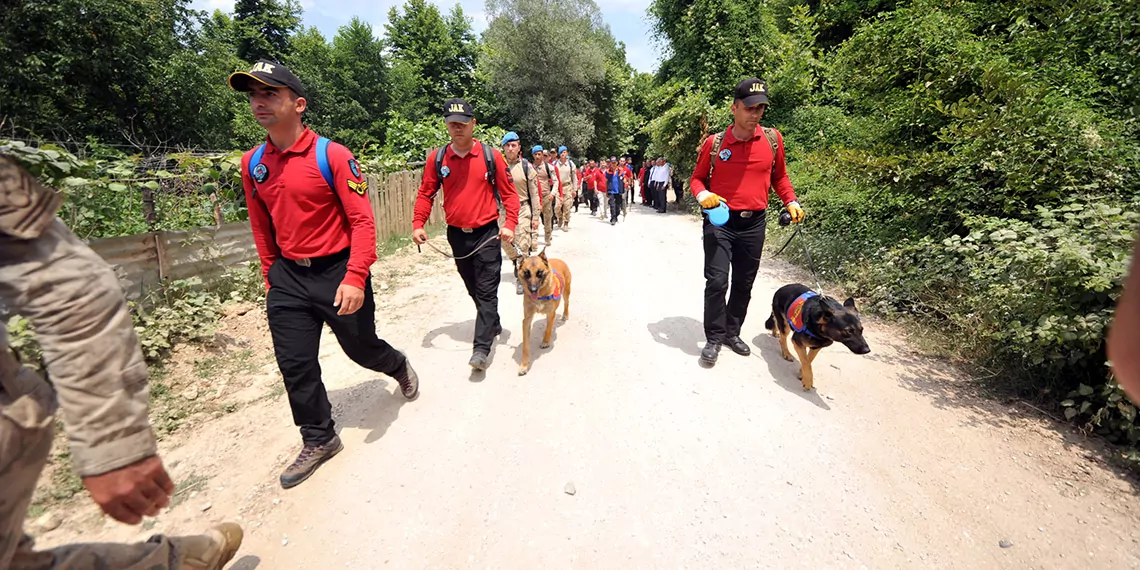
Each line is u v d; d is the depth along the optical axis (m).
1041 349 3.43
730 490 2.67
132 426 1.16
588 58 30.81
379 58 37.91
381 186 9.03
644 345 4.61
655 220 14.21
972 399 3.58
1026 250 3.60
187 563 1.53
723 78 15.34
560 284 4.41
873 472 2.81
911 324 4.89
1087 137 4.46
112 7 17.30
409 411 3.48
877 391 3.70
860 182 6.33
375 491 2.68
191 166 5.47
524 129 31.22
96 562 1.29
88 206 4.36
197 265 5.04
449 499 2.62
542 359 4.34
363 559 2.26
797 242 7.98
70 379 1.07
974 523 2.43
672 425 3.28
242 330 4.77
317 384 2.81
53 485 2.66
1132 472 2.75
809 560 2.23
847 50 7.44
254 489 2.70
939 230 5.68
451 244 4.20
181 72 20.16
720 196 4.03
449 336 4.88
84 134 17.44
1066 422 3.24
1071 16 5.54
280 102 2.49
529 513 2.52
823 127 12.19
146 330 4.02
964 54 6.01
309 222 2.66
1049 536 2.34
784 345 4.22
